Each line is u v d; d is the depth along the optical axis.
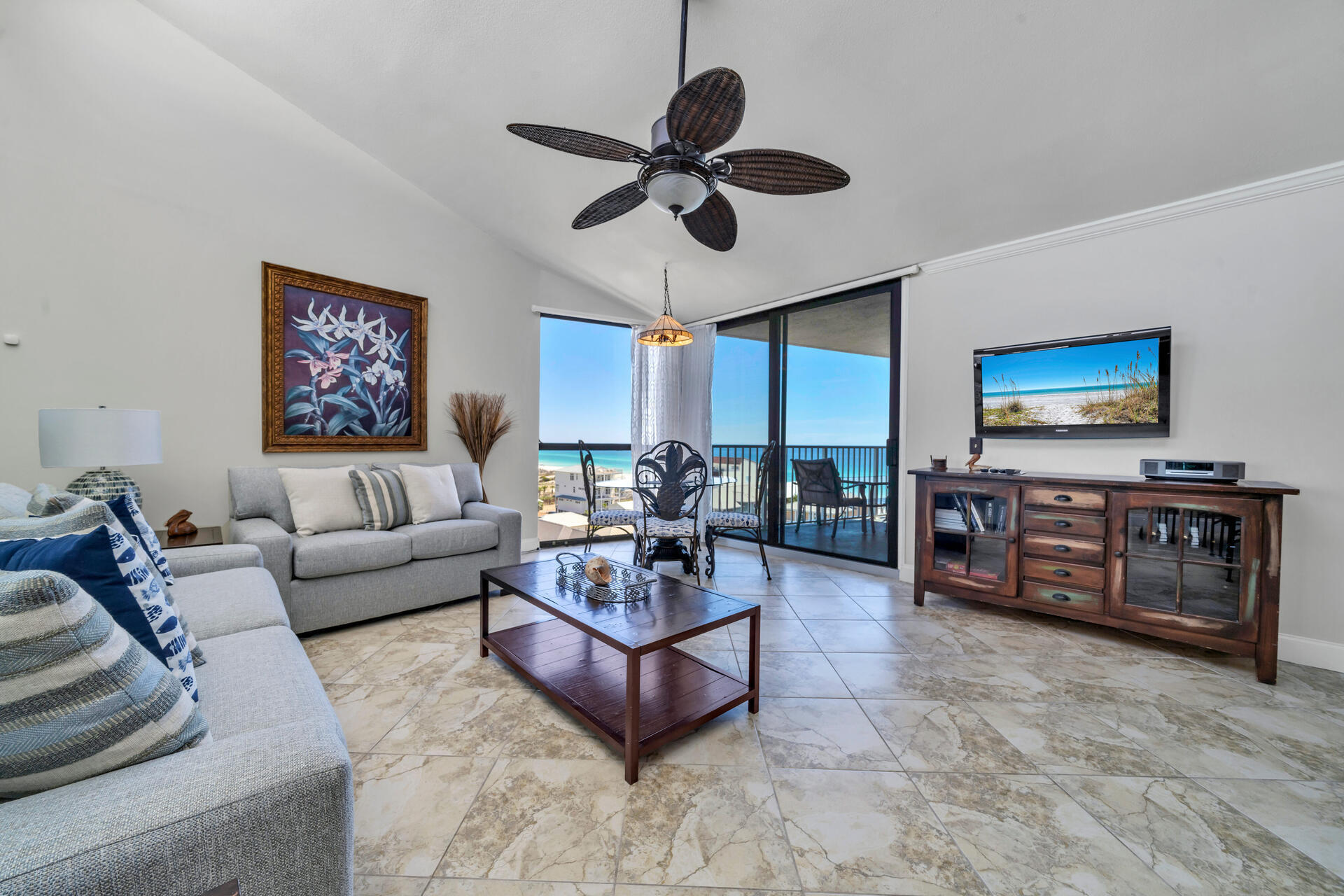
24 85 2.60
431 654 2.44
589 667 2.11
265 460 3.31
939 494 3.08
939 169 2.65
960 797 1.47
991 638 2.63
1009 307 3.15
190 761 0.71
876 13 1.96
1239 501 2.19
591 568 2.19
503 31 2.41
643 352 5.08
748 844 1.30
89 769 0.69
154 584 1.12
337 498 3.07
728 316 4.91
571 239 4.12
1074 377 2.89
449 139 3.29
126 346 2.86
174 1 2.75
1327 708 1.94
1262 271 2.40
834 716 1.89
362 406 3.69
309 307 3.45
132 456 2.26
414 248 3.95
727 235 2.38
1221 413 2.51
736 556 4.57
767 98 2.39
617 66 2.44
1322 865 1.24
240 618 1.59
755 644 1.92
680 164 1.81
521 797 1.46
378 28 2.57
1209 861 1.25
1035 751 1.68
